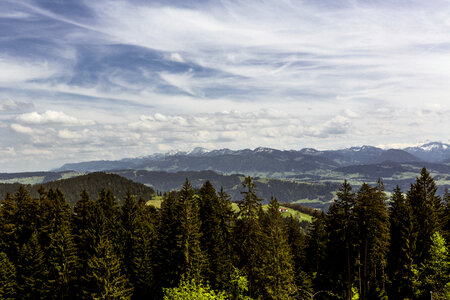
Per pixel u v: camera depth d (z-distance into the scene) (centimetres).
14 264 5769
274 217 4928
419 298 5116
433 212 5456
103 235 5672
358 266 5109
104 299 4691
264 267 4825
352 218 4831
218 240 5731
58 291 5266
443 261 4728
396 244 5650
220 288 5503
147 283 5669
